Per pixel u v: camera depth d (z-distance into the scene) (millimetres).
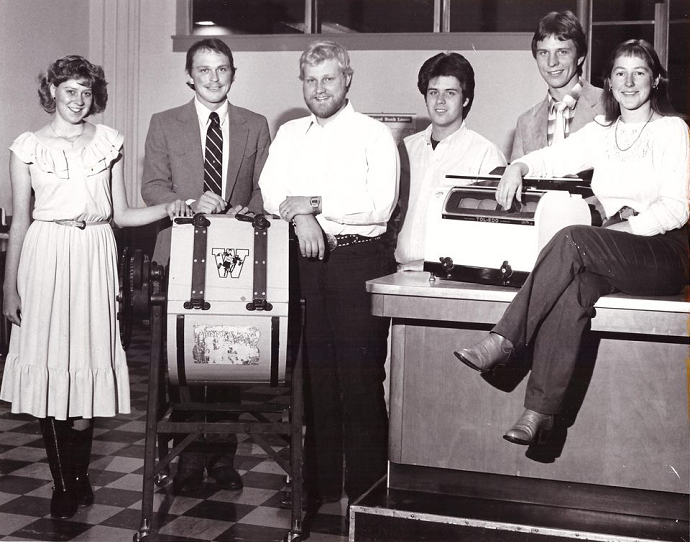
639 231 2623
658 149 2723
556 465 2725
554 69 3516
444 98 3486
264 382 2926
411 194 3660
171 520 3100
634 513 2652
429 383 2861
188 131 3506
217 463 3520
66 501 3150
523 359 2744
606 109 2885
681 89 6648
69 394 3105
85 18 7672
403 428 2900
